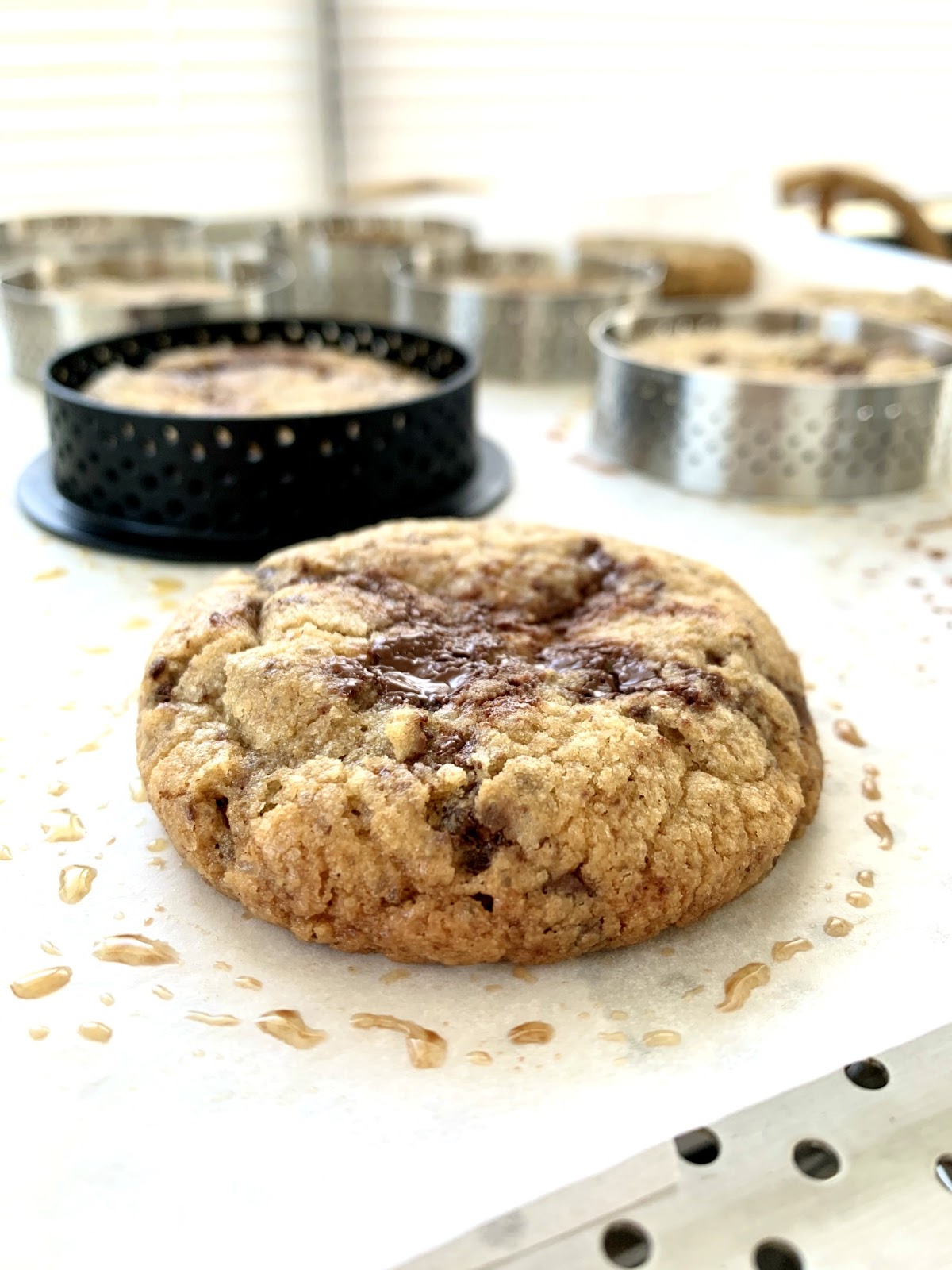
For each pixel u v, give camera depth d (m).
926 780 0.15
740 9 0.48
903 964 0.12
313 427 0.20
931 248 0.41
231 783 0.13
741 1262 0.09
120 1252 0.09
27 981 0.12
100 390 0.23
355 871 0.12
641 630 0.15
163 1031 0.11
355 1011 0.12
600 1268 0.09
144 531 0.21
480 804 0.12
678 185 0.49
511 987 0.12
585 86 0.46
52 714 0.16
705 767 0.13
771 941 0.13
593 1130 0.10
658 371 0.24
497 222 0.43
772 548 0.22
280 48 0.41
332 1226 0.09
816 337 0.29
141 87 0.39
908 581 0.21
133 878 0.13
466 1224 0.09
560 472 0.25
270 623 0.15
